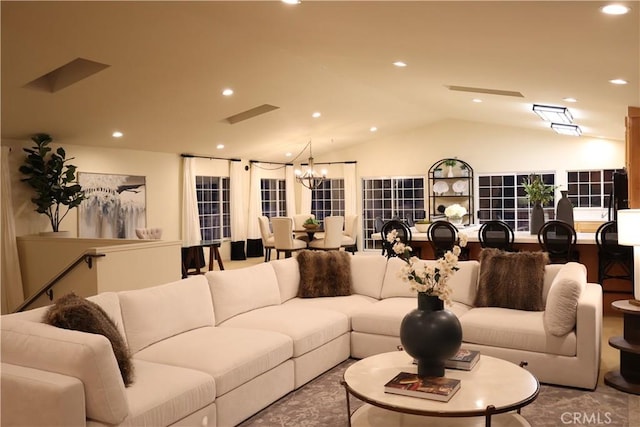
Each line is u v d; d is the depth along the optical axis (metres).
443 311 3.04
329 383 4.01
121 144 9.15
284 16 4.50
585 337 3.72
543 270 4.43
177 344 3.50
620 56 3.89
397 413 3.13
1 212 7.28
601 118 7.64
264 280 4.75
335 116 10.34
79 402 2.38
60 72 6.44
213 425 3.03
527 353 3.89
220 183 12.00
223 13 4.85
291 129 10.68
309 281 5.11
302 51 6.14
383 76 7.12
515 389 2.82
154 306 3.62
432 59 5.28
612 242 5.77
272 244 10.64
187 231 10.67
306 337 3.95
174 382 2.85
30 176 7.88
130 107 7.47
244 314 4.38
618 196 6.79
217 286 4.26
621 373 3.86
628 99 5.77
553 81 5.34
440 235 6.89
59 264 7.16
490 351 4.00
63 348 2.45
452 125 12.41
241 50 6.33
